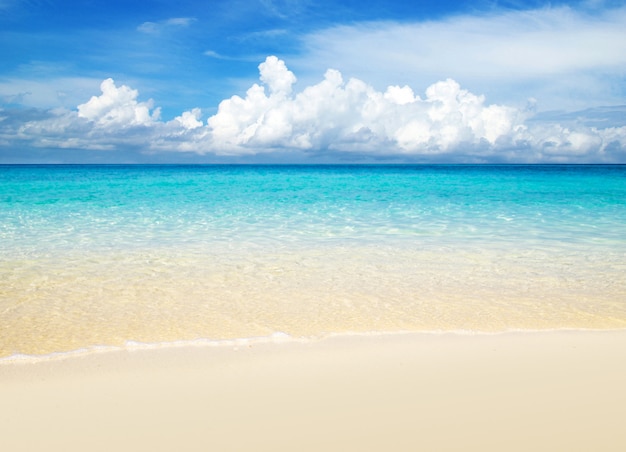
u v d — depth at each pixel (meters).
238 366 4.91
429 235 12.59
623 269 9.01
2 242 11.38
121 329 5.95
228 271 8.82
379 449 3.52
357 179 49.94
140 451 3.49
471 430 3.76
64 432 3.71
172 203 20.91
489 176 57.22
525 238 12.12
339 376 4.69
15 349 5.30
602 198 23.75
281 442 3.61
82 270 8.80
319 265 9.30
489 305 6.98
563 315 6.57
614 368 4.89
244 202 21.55
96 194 25.72
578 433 3.73
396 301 7.15
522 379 4.64
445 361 5.06
